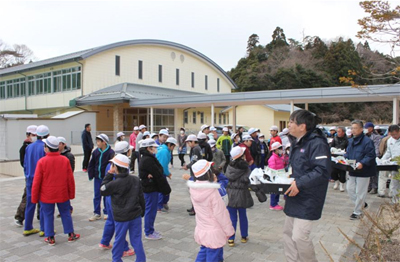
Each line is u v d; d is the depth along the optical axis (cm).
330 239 536
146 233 546
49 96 2927
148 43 3130
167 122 3042
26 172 568
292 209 365
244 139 790
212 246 371
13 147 1659
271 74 4772
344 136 971
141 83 3108
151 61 3216
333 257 461
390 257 427
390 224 550
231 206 504
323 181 345
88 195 880
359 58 4766
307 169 361
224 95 2050
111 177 433
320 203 355
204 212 378
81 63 2645
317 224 618
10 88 3397
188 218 671
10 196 873
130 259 470
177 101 2225
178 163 1619
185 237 557
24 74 3152
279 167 712
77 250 502
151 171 533
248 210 730
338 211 714
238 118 3397
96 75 2741
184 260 462
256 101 1975
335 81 4631
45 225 521
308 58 4978
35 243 532
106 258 472
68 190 532
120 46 2872
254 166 910
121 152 505
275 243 524
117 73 2902
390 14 694
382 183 841
